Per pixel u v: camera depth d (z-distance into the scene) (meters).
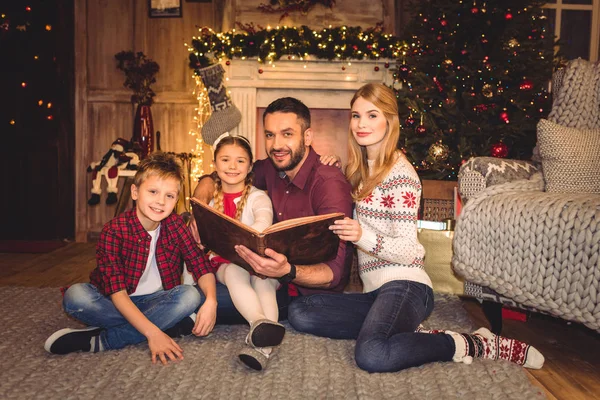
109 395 1.50
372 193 1.89
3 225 4.56
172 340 1.78
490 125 3.50
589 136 2.17
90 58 4.50
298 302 2.01
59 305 2.49
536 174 2.21
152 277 1.94
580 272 1.69
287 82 4.30
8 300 2.56
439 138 3.52
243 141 2.04
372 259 1.91
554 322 2.39
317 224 1.66
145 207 1.79
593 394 1.61
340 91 4.36
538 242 1.80
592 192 2.11
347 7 4.43
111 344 1.86
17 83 4.46
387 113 1.85
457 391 1.54
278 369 1.69
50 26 4.43
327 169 2.00
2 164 4.51
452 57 3.69
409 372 1.67
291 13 4.42
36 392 1.51
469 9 3.66
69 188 4.59
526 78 3.53
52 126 4.51
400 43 4.11
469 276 2.04
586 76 2.35
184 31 4.53
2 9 4.37
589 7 4.86
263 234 1.58
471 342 1.76
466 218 2.07
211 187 2.17
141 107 4.35
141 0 4.50
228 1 4.42
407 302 1.77
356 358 1.68
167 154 1.88
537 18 3.82
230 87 4.29
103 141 4.55
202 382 1.59
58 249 4.15
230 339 1.98
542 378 1.73
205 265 1.94
